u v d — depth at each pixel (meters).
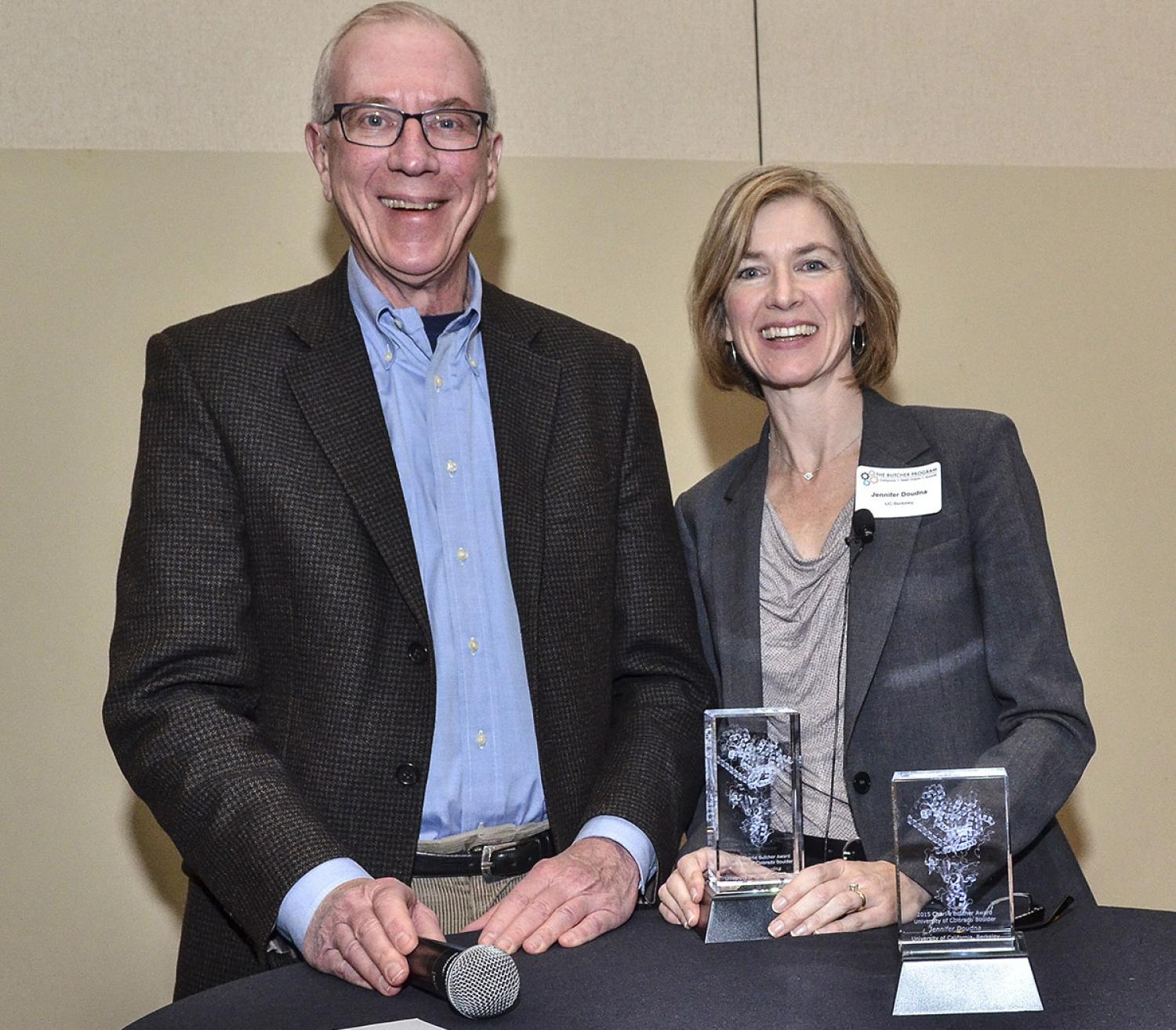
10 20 3.23
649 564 2.46
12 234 3.22
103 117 3.28
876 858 2.23
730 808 1.96
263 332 2.32
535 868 2.02
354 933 1.78
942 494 2.36
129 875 3.28
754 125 3.66
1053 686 2.20
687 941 1.90
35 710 3.23
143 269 3.29
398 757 2.14
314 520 2.18
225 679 2.12
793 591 2.43
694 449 3.61
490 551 2.32
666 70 3.60
